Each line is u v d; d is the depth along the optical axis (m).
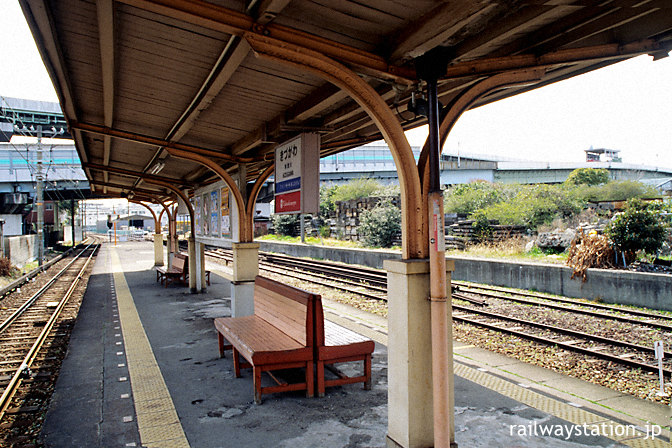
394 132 3.18
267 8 2.56
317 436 3.65
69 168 32.69
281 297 5.19
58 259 26.86
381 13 2.76
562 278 11.13
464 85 3.75
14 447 3.67
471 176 44.44
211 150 7.20
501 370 5.39
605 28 2.80
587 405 4.26
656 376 5.24
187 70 4.23
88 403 4.43
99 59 4.14
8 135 26.70
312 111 4.68
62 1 3.13
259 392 4.32
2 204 35.84
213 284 13.57
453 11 2.46
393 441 3.30
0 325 8.29
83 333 7.46
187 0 2.60
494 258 14.21
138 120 6.19
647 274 9.23
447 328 3.08
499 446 3.43
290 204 5.25
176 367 5.50
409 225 3.26
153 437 3.68
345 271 15.85
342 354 4.55
